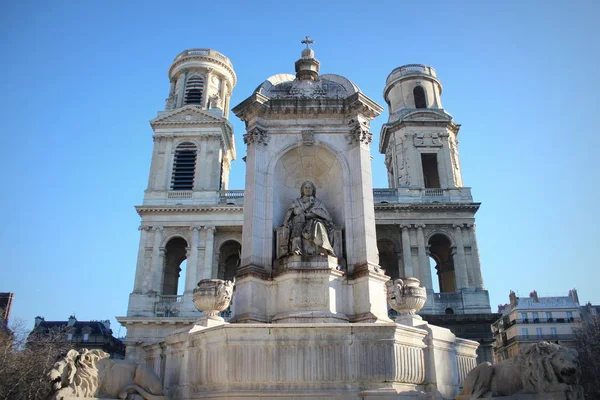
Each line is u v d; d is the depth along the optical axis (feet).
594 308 262.26
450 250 179.93
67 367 36.27
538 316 262.06
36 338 120.78
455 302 158.61
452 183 179.11
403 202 172.45
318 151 58.65
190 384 38.91
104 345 226.99
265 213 54.49
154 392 38.37
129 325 154.30
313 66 62.59
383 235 172.55
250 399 36.47
